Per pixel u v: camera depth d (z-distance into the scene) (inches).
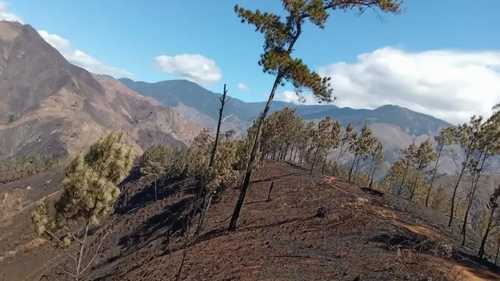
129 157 657.0
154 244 2012.8
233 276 1018.1
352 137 3412.9
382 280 957.8
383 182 4106.8
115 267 1851.6
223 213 2011.6
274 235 1385.3
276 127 2923.2
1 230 4183.1
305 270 1018.7
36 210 629.0
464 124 2130.9
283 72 1256.8
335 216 1605.6
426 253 1244.5
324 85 1247.5
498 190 1578.5
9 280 2859.3
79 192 617.0
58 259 2532.0
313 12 1149.7
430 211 2571.4
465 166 2140.7
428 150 2947.8
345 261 1096.8
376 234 1386.6
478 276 1124.5
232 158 1729.8
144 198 4160.9
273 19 1206.3
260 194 2330.2
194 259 1230.3
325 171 4315.9
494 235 2236.7
